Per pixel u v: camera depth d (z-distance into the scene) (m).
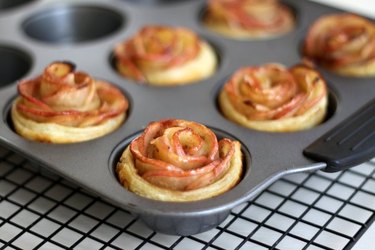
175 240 0.42
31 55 0.55
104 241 0.42
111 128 0.47
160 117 0.48
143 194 0.41
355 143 0.44
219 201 0.40
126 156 0.43
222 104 0.50
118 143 0.46
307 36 0.56
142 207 0.40
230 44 0.57
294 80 0.49
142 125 0.47
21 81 0.48
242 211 0.44
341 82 0.52
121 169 0.43
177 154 0.41
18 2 0.67
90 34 0.64
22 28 0.60
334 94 0.51
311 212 0.44
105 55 0.55
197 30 0.59
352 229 0.43
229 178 0.42
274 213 0.44
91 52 0.56
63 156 0.44
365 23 0.56
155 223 0.41
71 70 0.48
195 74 0.54
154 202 0.40
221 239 0.42
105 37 0.62
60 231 0.43
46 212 0.44
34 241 0.42
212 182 0.42
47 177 0.47
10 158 0.48
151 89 0.51
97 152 0.45
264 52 0.56
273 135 0.46
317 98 0.48
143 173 0.42
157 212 0.39
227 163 0.42
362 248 0.42
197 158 0.42
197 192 0.41
